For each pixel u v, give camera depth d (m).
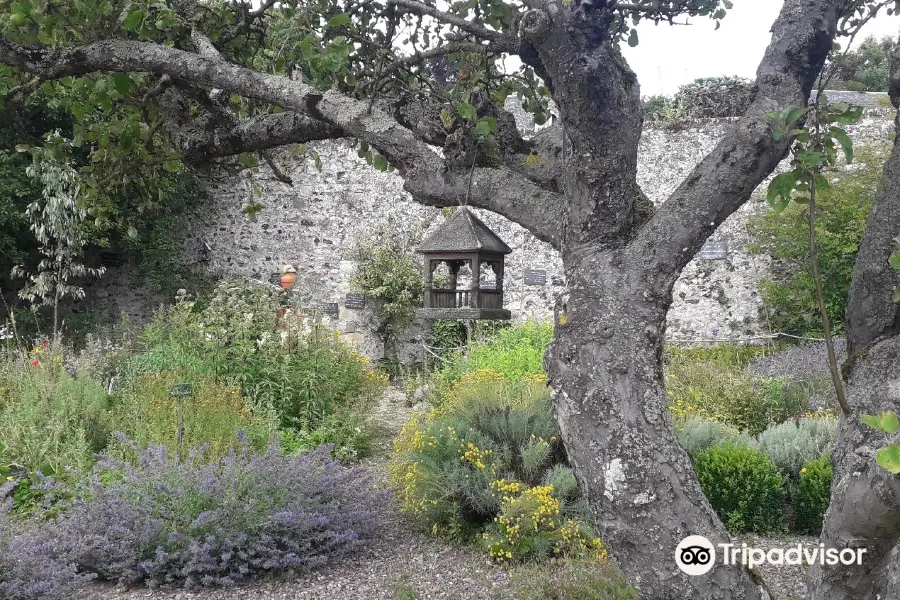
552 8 1.67
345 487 4.57
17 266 9.59
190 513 3.99
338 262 11.54
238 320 7.37
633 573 1.66
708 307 10.77
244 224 11.73
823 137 1.84
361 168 11.55
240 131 2.71
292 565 3.93
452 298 3.54
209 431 5.62
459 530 4.45
